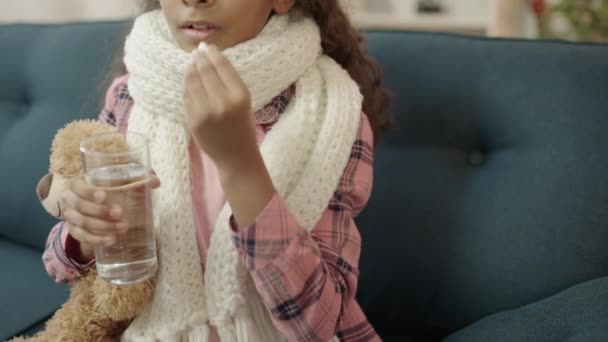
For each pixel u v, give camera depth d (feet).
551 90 2.75
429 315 2.84
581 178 2.59
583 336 2.02
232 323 2.06
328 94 2.31
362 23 5.36
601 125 2.64
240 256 1.86
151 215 1.88
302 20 2.44
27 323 2.92
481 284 2.68
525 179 2.70
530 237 2.61
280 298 1.81
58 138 2.20
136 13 3.02
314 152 2.15
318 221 2.11
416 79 2.98
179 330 2.06
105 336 2.24
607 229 2.52
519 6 4.78
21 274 3.39
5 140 3.83
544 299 2.43
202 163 2.28
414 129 2.98
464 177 2.88
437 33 3.10
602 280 2.33
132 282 1.88
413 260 2.84
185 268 2.08
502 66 2.87
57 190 2.10
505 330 2.31
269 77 2.19
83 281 2.21
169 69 2.16
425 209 2.86
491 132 2.88
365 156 2.34
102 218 1.80
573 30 4.70
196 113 1.65
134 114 2.30
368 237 2.95
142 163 1.84
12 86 3.95
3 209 3.78
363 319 2.35
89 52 3.61
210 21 2.05
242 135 1.69
